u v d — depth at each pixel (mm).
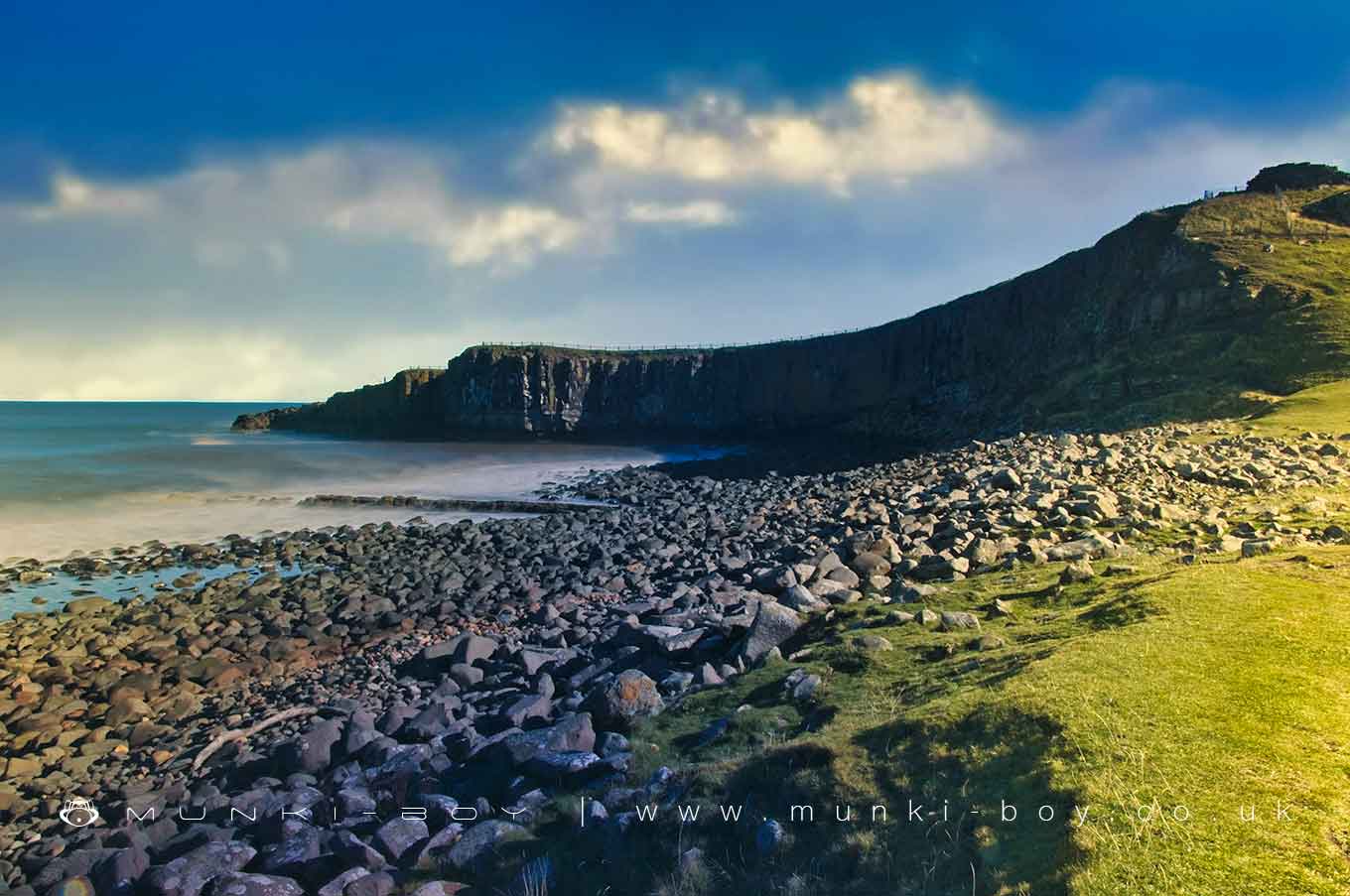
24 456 75000
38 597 29516
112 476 61969
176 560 35906
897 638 11570
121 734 16656
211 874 9148
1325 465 23438
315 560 36062
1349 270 53438
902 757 7543
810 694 10258
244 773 13258
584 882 7539
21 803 13367
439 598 27453
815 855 6840
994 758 7086
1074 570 13227
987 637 10562
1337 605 9781
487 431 120562
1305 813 5758
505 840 8508
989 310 90062
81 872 9984
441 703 14023
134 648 22859
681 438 112250
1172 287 60344
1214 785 6148
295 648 22391
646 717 11242
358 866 8672
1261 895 5043
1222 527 16328
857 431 96250
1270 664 8133
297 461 76688
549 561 32438
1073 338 71625
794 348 115875
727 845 7414
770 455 79750
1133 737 6863
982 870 5984
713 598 17797
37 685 19766
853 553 18469
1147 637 9031
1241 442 29328
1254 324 50594
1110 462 25156
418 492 58656
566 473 71625
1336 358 42406
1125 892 5273
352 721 13414
